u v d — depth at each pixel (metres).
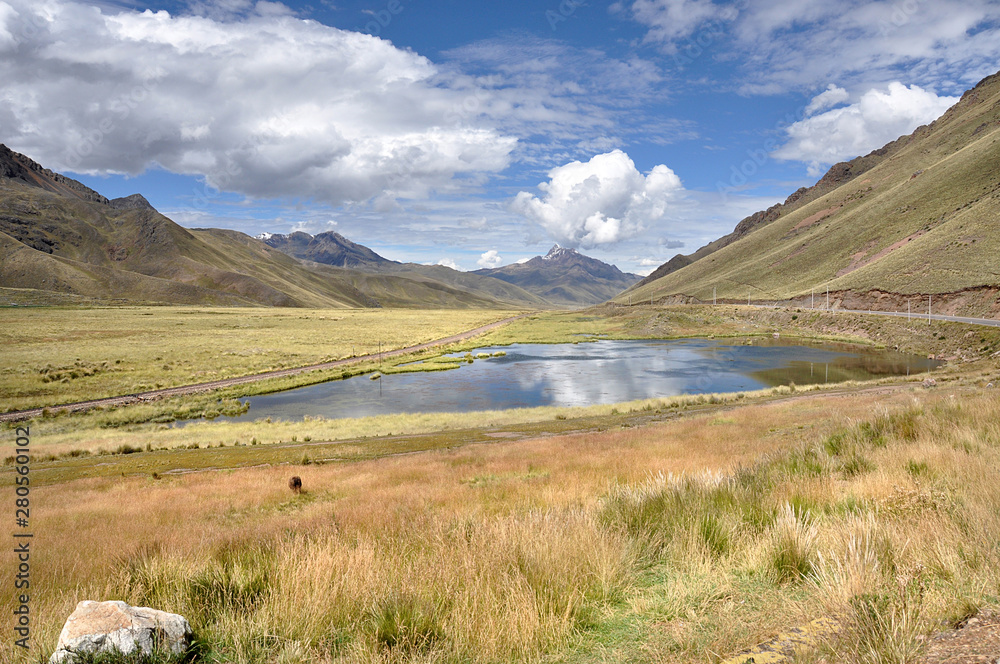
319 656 3.35
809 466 8.37
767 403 31.64
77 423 38.06
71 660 3.20
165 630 3.45
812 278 162.38
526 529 4.96
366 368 65.94
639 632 3.33
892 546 4.00
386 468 17.61
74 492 16.69
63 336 92.62
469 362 71.75
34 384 52.38
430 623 3.56
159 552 5.95
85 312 140.75
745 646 2.89
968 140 196.00
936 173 163.25
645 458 14.21
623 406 36.44
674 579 4.23
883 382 40.28
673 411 32.81
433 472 15.85
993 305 76.25
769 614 3.31
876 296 103.69
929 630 2.78
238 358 74.06
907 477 6.36
